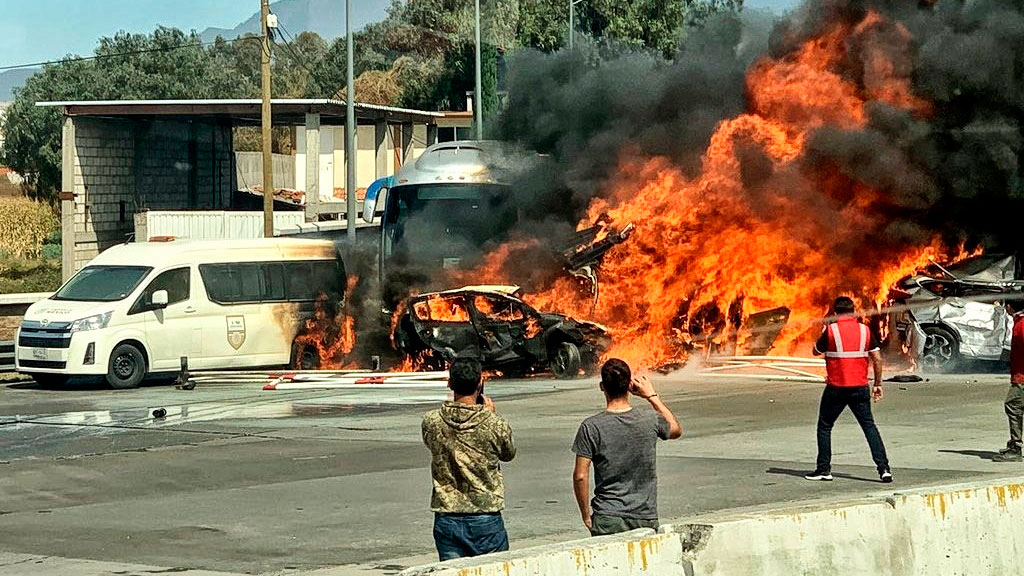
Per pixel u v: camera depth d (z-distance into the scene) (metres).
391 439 15.25
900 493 7.76
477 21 41.62
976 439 14.02
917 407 16.73
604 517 6.85
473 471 6.80
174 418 17.62
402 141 56.19
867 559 7.37
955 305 20.83
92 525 10.48
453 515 6.77
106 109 45.28
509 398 19.22
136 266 22.58
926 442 13.89
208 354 22.83
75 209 46.94
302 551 9.33
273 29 34.28
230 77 83.25
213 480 12.62
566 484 11.90
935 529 7.71
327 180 59.66
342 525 10.24
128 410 18.67
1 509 11.30
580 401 18.69
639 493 6.89
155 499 11.66
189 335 22.61
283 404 19.09
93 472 13.27
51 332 21.73
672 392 19.45
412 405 18.80
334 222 45.47
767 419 16.19
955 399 17.48
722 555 6.76
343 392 20.59
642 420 6.92
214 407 18.83
